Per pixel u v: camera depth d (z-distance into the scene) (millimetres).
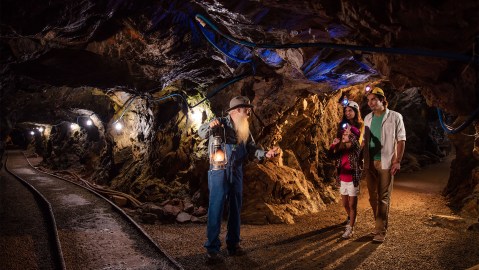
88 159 17062
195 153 8805
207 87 8102
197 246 4977
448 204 6922
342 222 5969
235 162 4414
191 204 7273
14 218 7078
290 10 3730
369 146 4941
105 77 7254
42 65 6328
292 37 4340
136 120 12031
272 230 5680
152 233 5680
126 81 7645
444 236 4906
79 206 8117
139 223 6430
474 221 5324
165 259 4492
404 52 2971
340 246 4734
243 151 4512
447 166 12805
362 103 11188
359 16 3238
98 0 4297
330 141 9539
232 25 4512
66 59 6266
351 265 4086
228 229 4488
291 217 6391
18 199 9391
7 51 5148
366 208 6848
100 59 6461
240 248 4555
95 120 15852
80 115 16391
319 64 5066
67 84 7395
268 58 5664
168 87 9195
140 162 11523
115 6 4488
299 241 5027
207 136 4621
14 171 17922
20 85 7008
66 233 5844
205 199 7441
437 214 6070
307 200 7148
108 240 5426
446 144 16312
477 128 5023
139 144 12008
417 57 3209
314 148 8727
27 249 5148
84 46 5488
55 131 21844
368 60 4812
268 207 6336
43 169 19016
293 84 6762
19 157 26953
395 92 12391
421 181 9852
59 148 20922
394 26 3068
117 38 5309
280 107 7453
